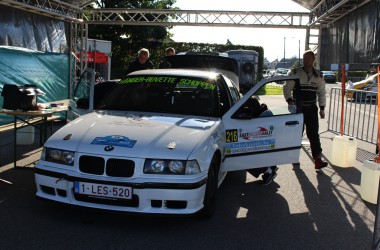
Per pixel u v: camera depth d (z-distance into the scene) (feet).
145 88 17.46
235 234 13.20
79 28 49.49
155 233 12.99
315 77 21.29
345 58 36.27
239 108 16.60
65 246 11.76
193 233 13.12
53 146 13.26
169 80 17.72
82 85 22.09
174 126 14.28
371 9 29.68
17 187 17.24
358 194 18.29
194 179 12.46
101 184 12.27
